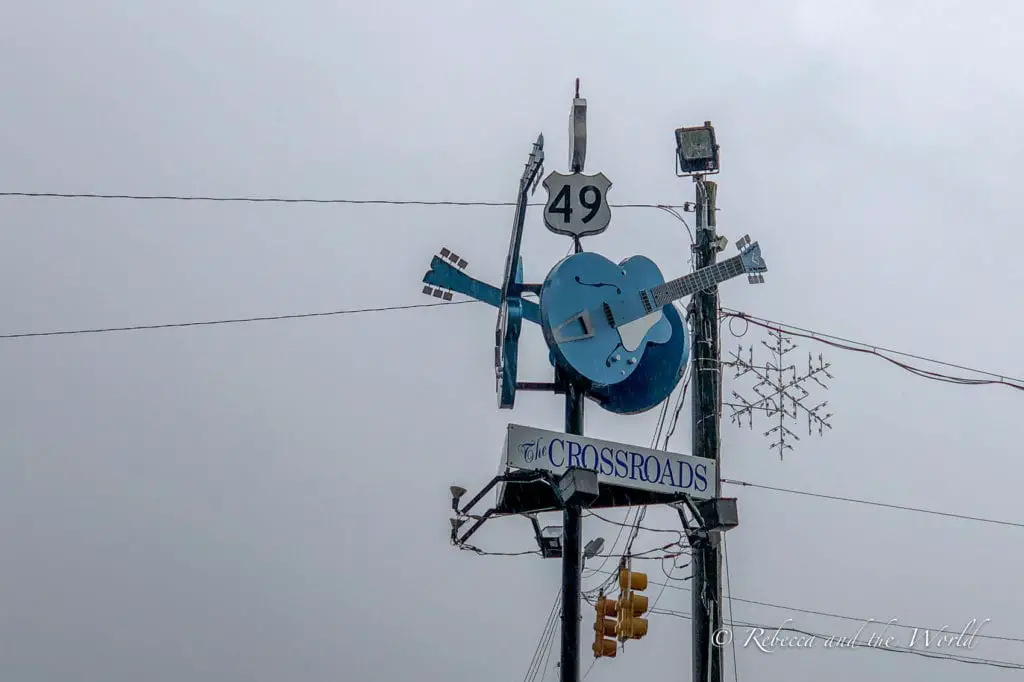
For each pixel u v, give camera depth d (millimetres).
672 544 15273
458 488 14719
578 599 13398
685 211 17094
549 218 14172
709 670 14703
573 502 12680
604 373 13500
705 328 15930
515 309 13844
